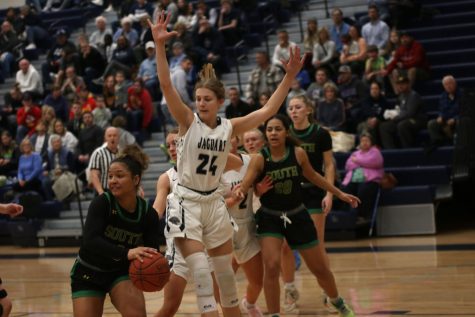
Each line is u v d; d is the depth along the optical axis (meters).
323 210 8.03
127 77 18.59
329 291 7.21
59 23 23.06
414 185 14.61
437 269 10.33
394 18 18.33
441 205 15.88
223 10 19.25
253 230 7.18
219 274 6.10
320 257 7.10
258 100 16.45
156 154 17.11
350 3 19.81
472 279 9.41
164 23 5.82
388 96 16.36
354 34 17.14
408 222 14.18
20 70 20.34
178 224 5.92
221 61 18.52
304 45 17.48
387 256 11.79
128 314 5.44
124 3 21.61
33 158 16.70
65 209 16.41
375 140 15.21
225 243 6.09
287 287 8.15
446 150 14.76
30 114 18.17
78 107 17.58
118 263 5.57
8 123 19.09
